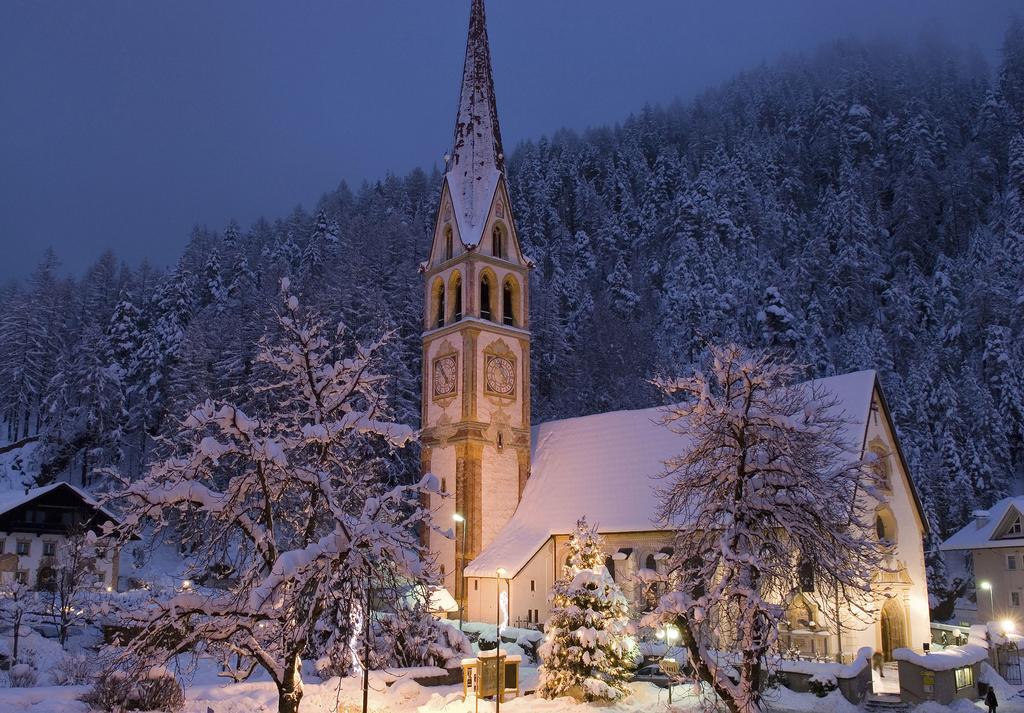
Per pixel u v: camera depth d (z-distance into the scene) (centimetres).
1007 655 4822
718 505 2756
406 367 8081
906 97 19175
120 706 2302
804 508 2716
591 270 14188
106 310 13850
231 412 2208
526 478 6238
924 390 10231
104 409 9531
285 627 2145
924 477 8256
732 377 2830
